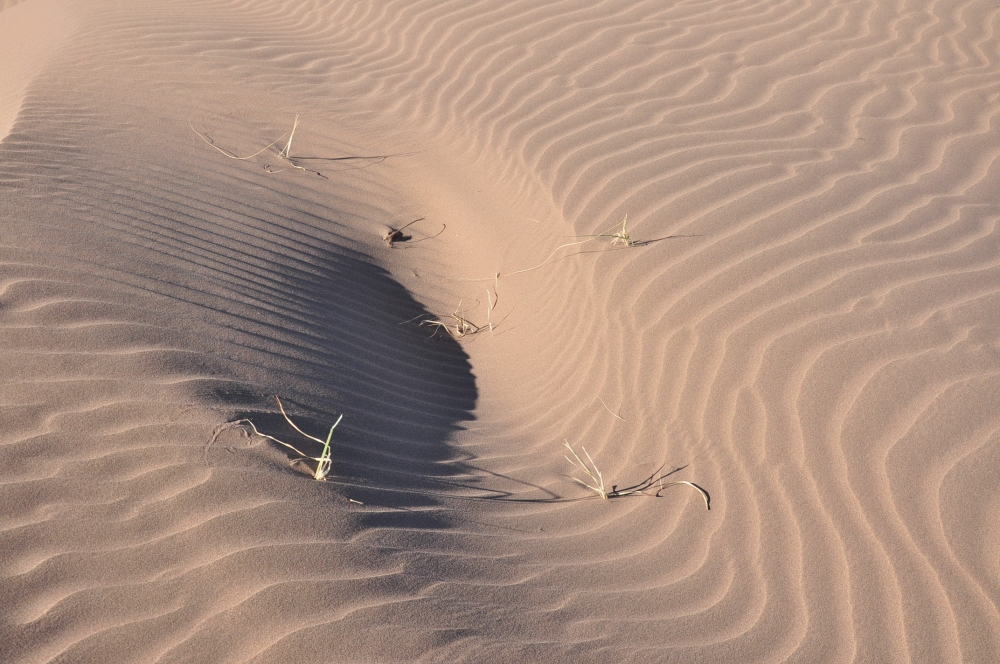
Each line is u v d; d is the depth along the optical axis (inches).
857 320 141.1
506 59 278.4
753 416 130.0
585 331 160.7
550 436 143.6
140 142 218.8
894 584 102.6
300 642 89.0
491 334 176.4
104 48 288.0
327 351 154.1
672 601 105.3
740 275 156.0
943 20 280.7
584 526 120.2
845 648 97.0
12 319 129.7
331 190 224.2
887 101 229.5
